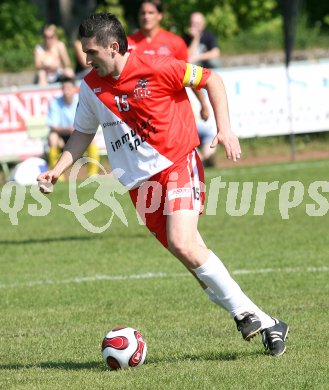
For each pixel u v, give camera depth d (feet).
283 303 64.18
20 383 45.09
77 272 80.89
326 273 74.84
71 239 99.86
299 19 239.09
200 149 138.41
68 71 144.36
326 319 58.39
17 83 204.13
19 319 63.10
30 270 82.99
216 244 91.71
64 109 142.82
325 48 225.35
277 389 42.01
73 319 62.44
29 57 221.25
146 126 48.62
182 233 47.62
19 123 147.02
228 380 43.68
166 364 47.93
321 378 43.78
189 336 55.31
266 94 152.25
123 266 82.94
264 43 233.55
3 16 236.02
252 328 48.49
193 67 48.73
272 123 153.07
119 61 48.03
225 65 210.79
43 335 57.62
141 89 48.21
